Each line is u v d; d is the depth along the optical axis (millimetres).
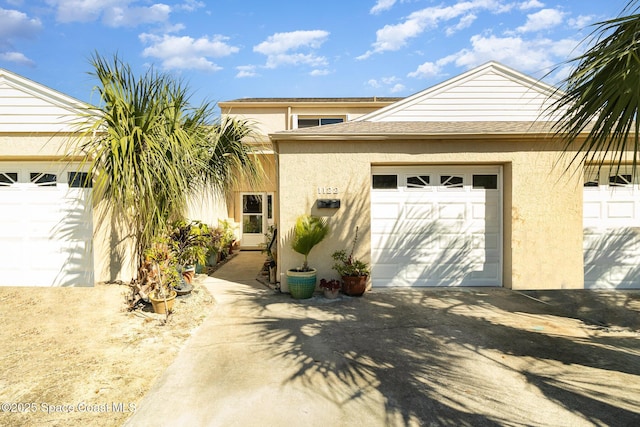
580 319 5805
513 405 3348
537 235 7566
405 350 4582
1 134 7527
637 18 2955
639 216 7777
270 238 10102
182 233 7316
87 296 6816
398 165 7820
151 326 5383
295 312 6148
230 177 8039
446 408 3301
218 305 6566
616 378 3848
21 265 7789
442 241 7895
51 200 7750
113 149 5211
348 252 7566
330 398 3463
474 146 7523
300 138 7352
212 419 3115
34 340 4840
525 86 8281
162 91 6109
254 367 4098
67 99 7516
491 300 6859
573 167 7520
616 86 3012
